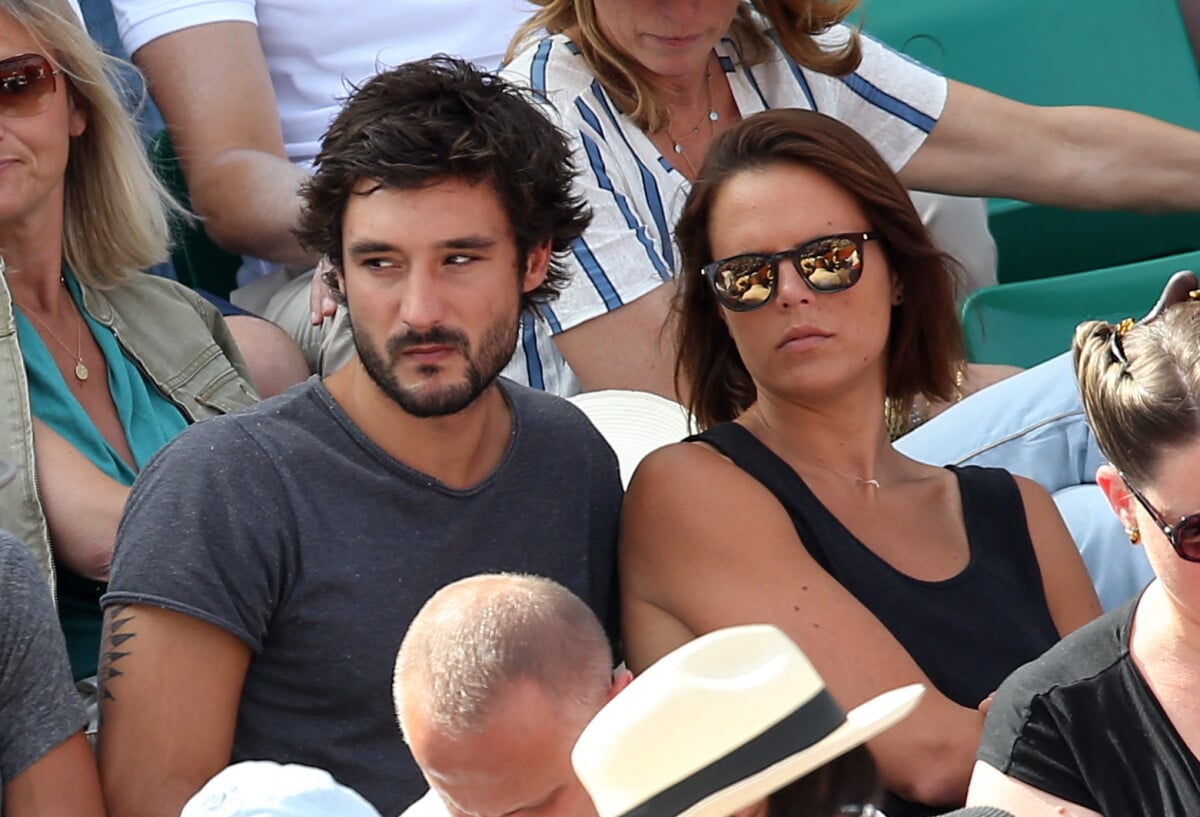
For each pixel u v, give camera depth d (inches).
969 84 674.2
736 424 399.2
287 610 346.9
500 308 354.9
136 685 333.4
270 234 576.1
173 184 598.5
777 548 374.6
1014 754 305.1
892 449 416.2
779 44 564.1
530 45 542.0
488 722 243.8
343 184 350.6
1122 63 680.4
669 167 530.9
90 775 334.6
